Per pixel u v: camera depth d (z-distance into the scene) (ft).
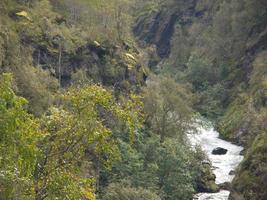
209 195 221.46
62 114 80.02
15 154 62.64
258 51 455.22
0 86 60.75
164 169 213.46
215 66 505.66
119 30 360.28
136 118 86.69
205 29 618.85
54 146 77.46
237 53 489.26
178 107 264.31
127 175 196.24
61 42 281.13
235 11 520.83
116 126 204.03
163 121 257.34
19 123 62.34
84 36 306.35
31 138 65.77
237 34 506.89
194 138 311.47
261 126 277.85
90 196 79.10
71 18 347.56
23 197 62.80
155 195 177.17
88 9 367.45
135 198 173.37
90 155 122.31
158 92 270.05
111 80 294.87
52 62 270.87
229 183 232.94
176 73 553.23
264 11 489.26
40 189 72.54
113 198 171.63
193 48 601.21
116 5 386.73
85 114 78.95
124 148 199.82
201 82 490.49
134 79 315.99
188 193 214.48
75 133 78.23
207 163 253.03
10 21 277.44
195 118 307.37
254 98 353.72
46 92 212.84
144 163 212.84
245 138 317.42
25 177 62.23
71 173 77.30
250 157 208.23
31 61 251.60
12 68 220.02
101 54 305.73
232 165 267.59
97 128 79.10
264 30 471.62
